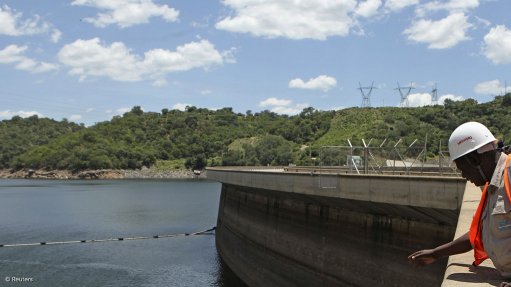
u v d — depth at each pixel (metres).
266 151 167.62
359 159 27.12
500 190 3.94
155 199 101.62
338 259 20.81
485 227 4.21
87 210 78.50
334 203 20.92
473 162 4.25
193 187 147.25
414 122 125.38
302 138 181.00
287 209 26.17
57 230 56.31
